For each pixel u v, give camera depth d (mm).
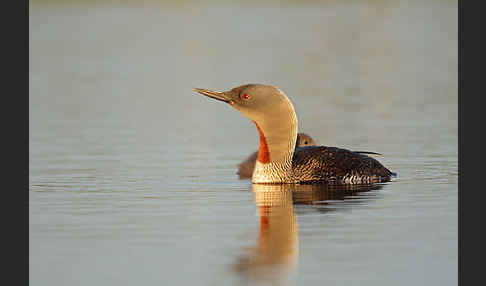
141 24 46250
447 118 19703
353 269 8430
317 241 9398
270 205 11242
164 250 9133
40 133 18266
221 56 33906
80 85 27156
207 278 8203
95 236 9703
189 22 47000
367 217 10438
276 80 26859
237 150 16219
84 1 56406
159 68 30969
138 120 20281
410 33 40250
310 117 20188
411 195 11711
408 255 8859
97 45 38531
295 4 54938
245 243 9352
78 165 14562
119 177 13500
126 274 8359
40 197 11883
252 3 56250
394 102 22516
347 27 43219
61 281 8195
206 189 12531
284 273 8305
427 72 28766
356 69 29844
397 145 16219
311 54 34250
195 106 22828
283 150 12930
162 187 12672
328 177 12906
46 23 46562
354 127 18609
